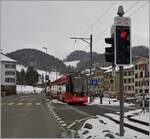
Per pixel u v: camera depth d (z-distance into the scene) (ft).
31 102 180.14
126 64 47.42
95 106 141.49
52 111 111.14
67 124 70.74
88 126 63.21
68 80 155.12
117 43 47.39
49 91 238.27
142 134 52.11
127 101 208.03
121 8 48.08
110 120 76.33
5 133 56.08
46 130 60.13
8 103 169.48
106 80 433.07
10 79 498.28
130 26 47.75
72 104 157.89
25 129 61.82
